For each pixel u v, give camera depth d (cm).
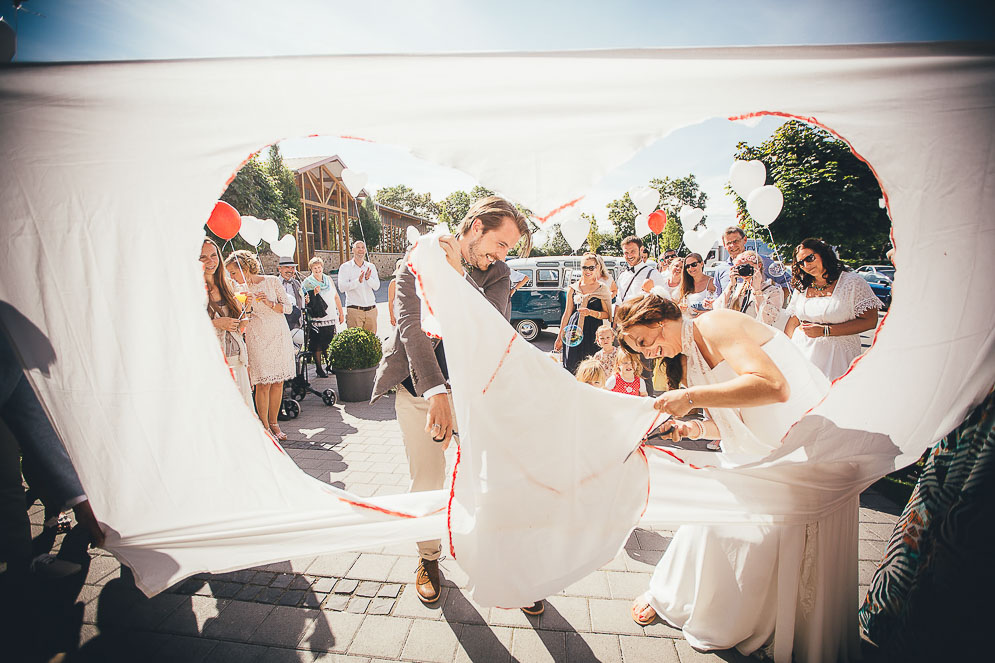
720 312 167
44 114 129
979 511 142
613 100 131
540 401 162
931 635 153
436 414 188
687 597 192
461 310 157
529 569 162
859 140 137
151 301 144
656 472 178
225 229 334
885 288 1243
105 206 137
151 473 155
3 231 136
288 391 507
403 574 236
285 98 129
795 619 171
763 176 460
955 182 138
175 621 204
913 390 155
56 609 209
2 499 190
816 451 159
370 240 3322
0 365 169
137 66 123
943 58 125
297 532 162
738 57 124
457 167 136
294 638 195
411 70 126
